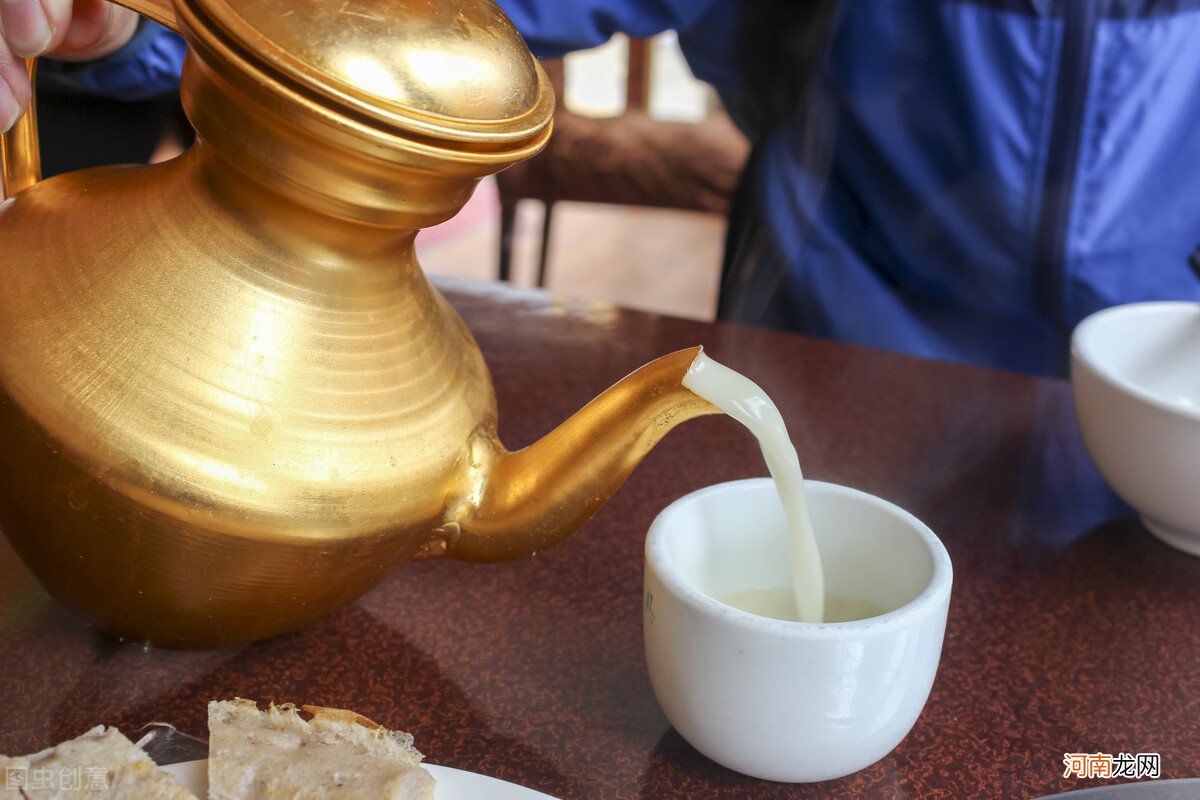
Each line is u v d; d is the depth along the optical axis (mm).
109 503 372
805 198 1127
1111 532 607
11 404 373
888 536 448
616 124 2000
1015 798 414
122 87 848
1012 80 1020
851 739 391
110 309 374
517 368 742
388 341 402
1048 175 1035
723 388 410
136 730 418
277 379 376
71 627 473
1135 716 463
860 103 1089
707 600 381
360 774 355
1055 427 724
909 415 729
